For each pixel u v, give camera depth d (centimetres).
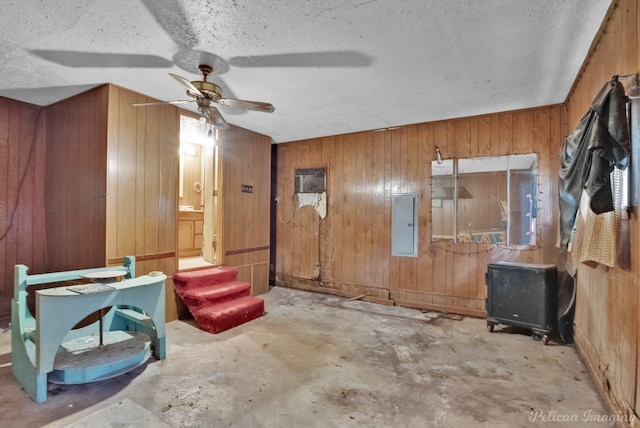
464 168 427
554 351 304
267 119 442
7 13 209
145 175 357
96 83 325
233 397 224
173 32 232
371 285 493
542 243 382
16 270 239
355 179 511
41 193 406
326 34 234
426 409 212
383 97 357
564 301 340
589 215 237
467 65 280
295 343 320
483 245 414
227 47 253
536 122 387
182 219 518
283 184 587
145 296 266
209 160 475
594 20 215
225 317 355
